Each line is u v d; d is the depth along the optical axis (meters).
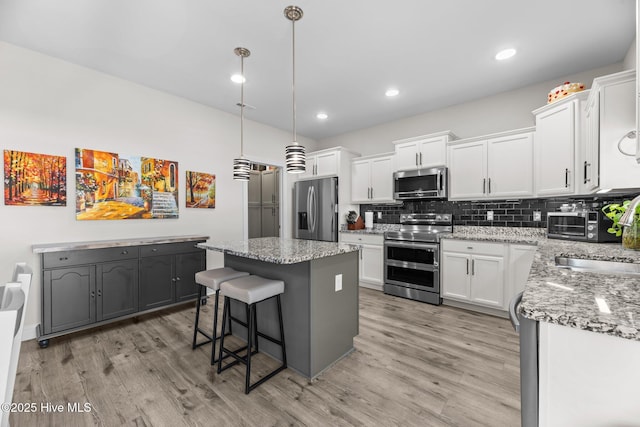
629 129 1.81
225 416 1.53
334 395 1.71
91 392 1.72
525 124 3.22
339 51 2.50
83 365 2.02
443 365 2.02
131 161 3.07
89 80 2.79
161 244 2.96
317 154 4.76
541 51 2.50
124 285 2.71
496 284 2.92
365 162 4.46
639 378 0.61
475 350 2.24
